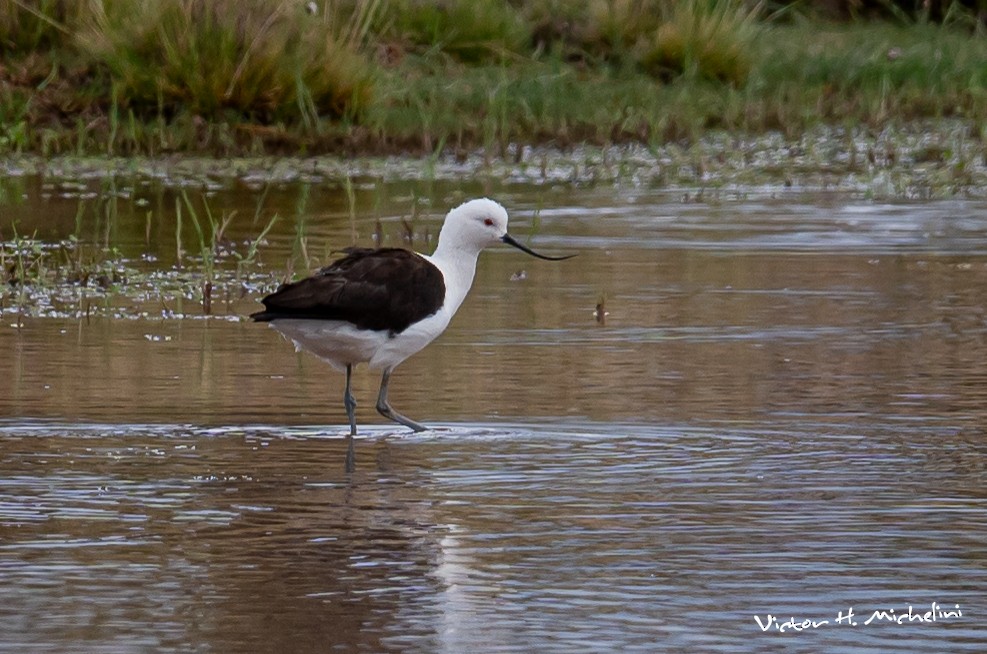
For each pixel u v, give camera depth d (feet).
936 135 82.89
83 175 72.49
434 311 34.63
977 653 22.61
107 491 29.58
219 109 79.05
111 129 78.64
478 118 83.30
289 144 78.54
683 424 34.55
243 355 41.14
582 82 89.10
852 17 108.06
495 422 34.78
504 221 36.58
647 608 24.07
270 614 23.75
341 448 32.78
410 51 89.86
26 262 53.67
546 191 69.21
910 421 34.83
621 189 69.92
